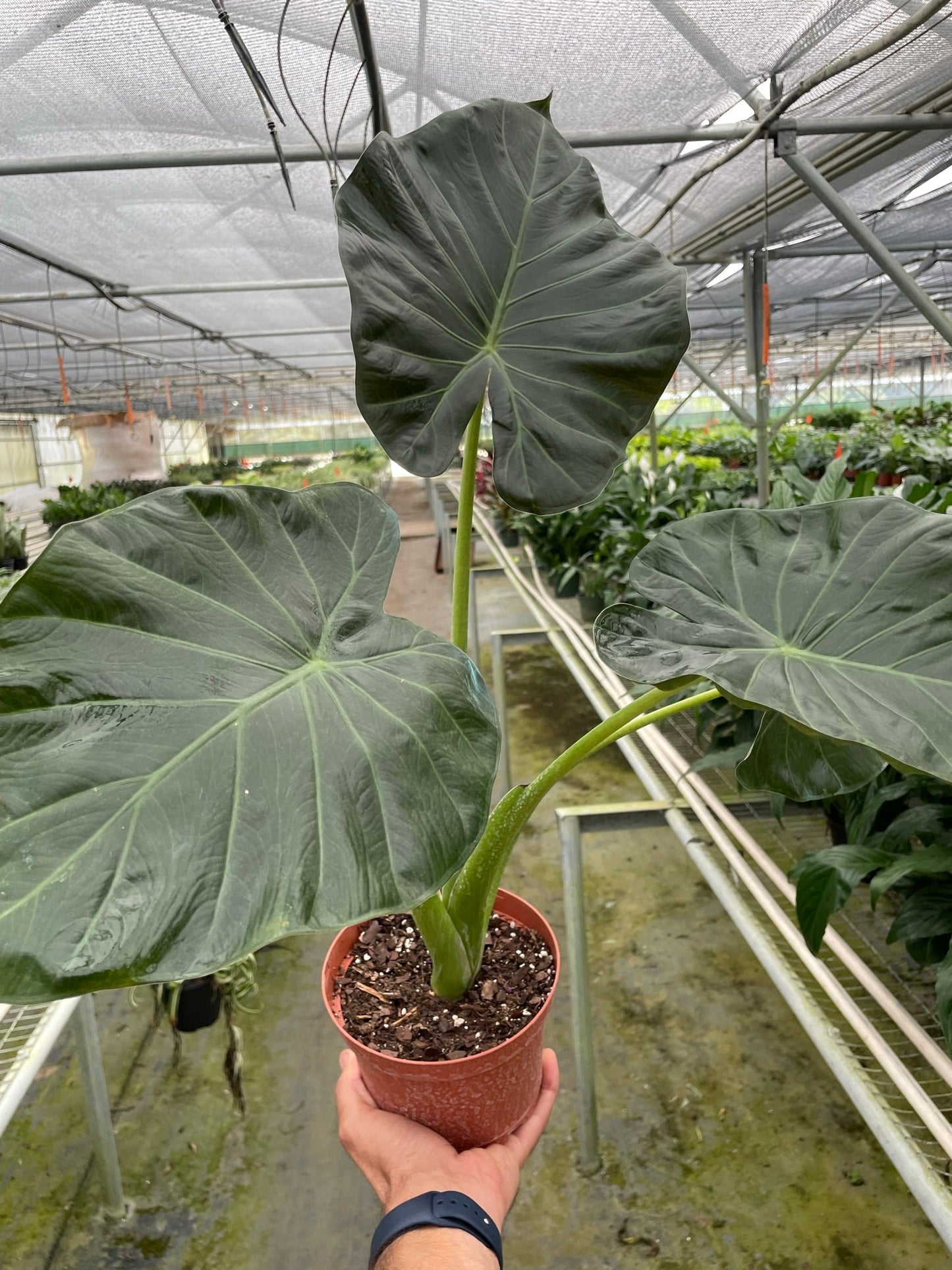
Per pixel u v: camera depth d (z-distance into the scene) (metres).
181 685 0.66
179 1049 1.97
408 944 1.05
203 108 2.69
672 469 5.00
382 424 0.80
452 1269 0.72
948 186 3.97
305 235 4.45
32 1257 1.68
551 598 3.99
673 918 2.59
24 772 0.59
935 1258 1.57
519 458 0.86
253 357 10.59
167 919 0.55
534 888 2.80
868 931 1.92
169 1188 1.81
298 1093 2.04
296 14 2.09
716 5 2.08
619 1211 1.71
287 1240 1.69
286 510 0.83
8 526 4.94
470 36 2.25
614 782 3.49
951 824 1.56
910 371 20.94
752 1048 2.08
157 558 0.72
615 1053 2.10
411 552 9.33
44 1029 1.31
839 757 0.88
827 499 2.08
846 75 2.40
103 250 4.56
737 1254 1.61
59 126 2.75
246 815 0.60
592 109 2.72
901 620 0.85
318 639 0.75
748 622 0.89
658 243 4.84
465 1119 0.89
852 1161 1.77
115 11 2.08
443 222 0.89
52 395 14.10
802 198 3.86
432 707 0.70
